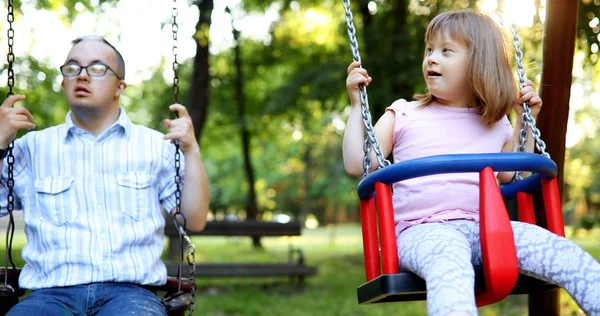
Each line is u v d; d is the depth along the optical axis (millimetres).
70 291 2158
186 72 14398
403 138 2248
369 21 10398
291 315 5945
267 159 27281
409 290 1847
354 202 32188
